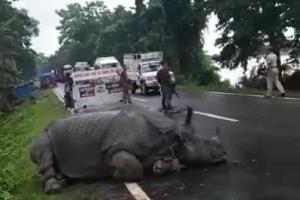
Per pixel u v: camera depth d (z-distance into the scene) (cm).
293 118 1517
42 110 2986
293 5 3481
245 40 3878
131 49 7331
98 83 2639
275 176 895
